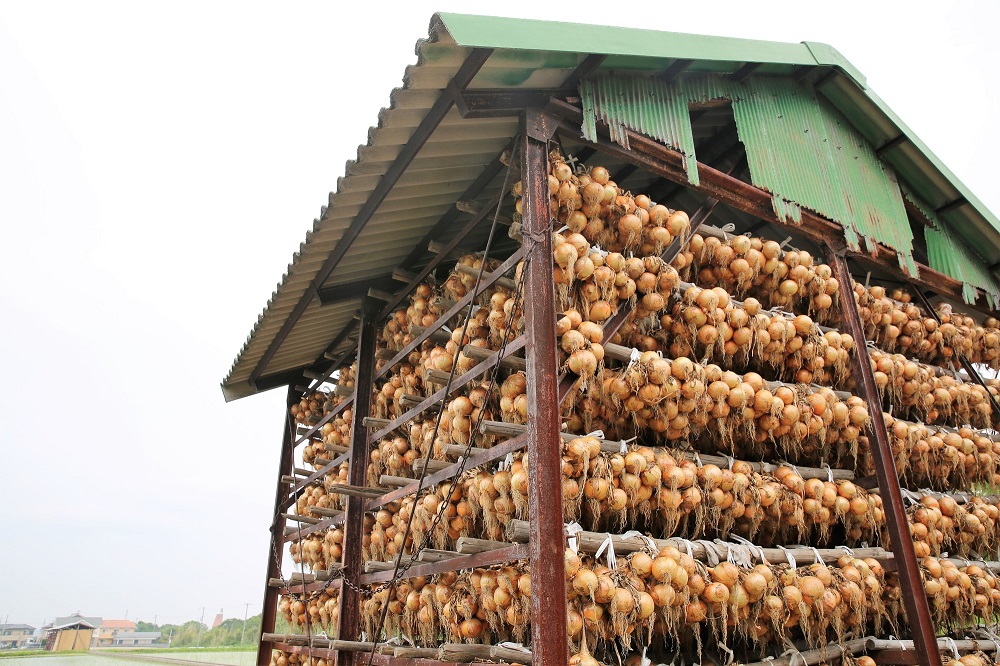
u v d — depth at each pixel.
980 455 6.07
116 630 60.88
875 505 4.92
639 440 4.70
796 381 5.07
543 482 3.24
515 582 3.71
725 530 4.38
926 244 6.94
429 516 4.61
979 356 7.09
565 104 4.08
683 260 4.60
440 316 5.52
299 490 8.33
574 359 3.67
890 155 6.58
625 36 4.21
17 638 69.81
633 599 3.43
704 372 4.20
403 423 5.42
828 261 5.68
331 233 5.30
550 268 3.69
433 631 4.74
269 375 8.77
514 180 4.95
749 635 4.55
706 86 5.10
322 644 6.25
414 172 4.61
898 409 6.14
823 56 5.71
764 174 5.24
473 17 3.49
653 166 4.56
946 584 5.20
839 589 4.37
